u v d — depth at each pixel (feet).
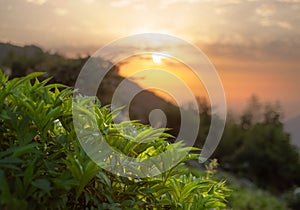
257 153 43.88
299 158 43.83
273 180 43.27
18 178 4.91
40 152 5.22
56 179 5.02
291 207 31.48
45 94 5.81
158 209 5.97
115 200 5.72
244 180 41.16
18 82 5.70
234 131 45.57
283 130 45.29
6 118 5.32
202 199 6.36
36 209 5.00
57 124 5.98
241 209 25.23
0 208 4.81
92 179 5.50
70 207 5.34
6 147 5.54
